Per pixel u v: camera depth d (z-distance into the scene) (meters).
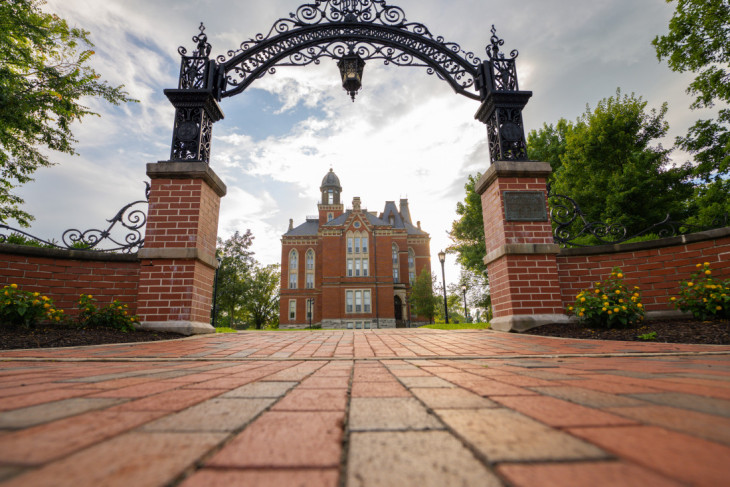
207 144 6.73
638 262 5.89
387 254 39.28
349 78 7.49
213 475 0.59
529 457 0.65
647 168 15.13
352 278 38.25
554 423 0.90
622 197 14.34
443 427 0.89
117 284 5.76
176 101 6.54
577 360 2.66
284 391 1.47
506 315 6.11
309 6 7.79
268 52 7.56
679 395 1.24
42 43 9.80
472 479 0.57
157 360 2.85
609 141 15.95
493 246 6.66
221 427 0.90
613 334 4.77
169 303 5.57
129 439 0.79
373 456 0.69
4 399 1.25
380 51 7.77
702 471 0.56
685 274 5.53
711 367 2.11
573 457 0.65
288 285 43.47
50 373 2.06
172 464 0.63
